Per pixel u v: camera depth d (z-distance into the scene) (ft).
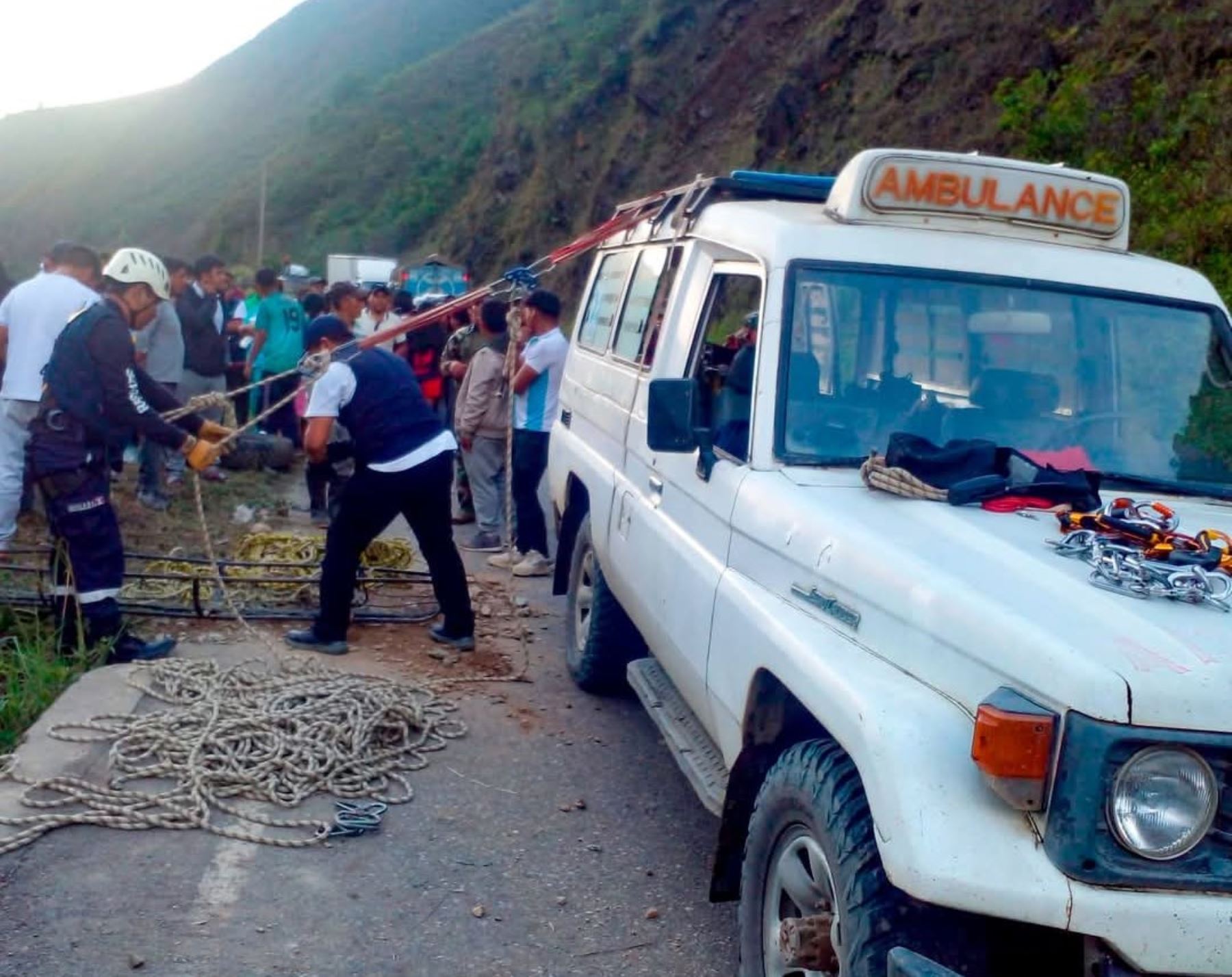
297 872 15.05
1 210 342.03
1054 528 11.70
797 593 12.14
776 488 12.98
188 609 23.59
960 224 15.34
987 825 8.91
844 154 69.62
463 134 212.02
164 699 19.13
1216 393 14.46
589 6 134.00
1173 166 40.65
